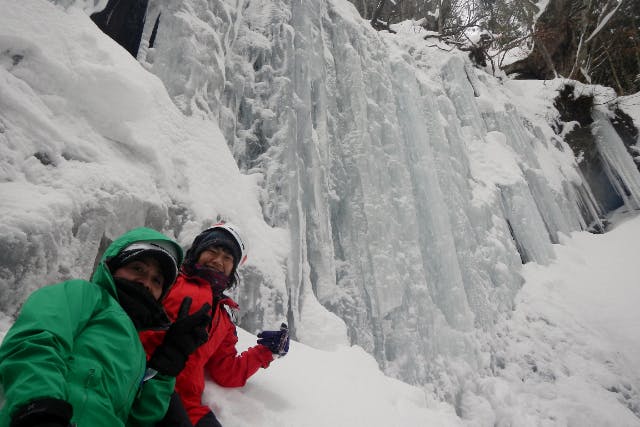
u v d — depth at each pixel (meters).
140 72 4.16
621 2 19.64
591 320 10.83
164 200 3.73
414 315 7.83
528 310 10.69
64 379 0.97
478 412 7.66
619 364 9.62
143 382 1.38
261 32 7.65
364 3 19.52
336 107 8.83
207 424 1.76
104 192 2.90
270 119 6.85
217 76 5.71
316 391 2.91
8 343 0.98
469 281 9.70
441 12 19.84
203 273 2.01
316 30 8.64
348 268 7.58
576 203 15.70
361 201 8.08
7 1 3.20
